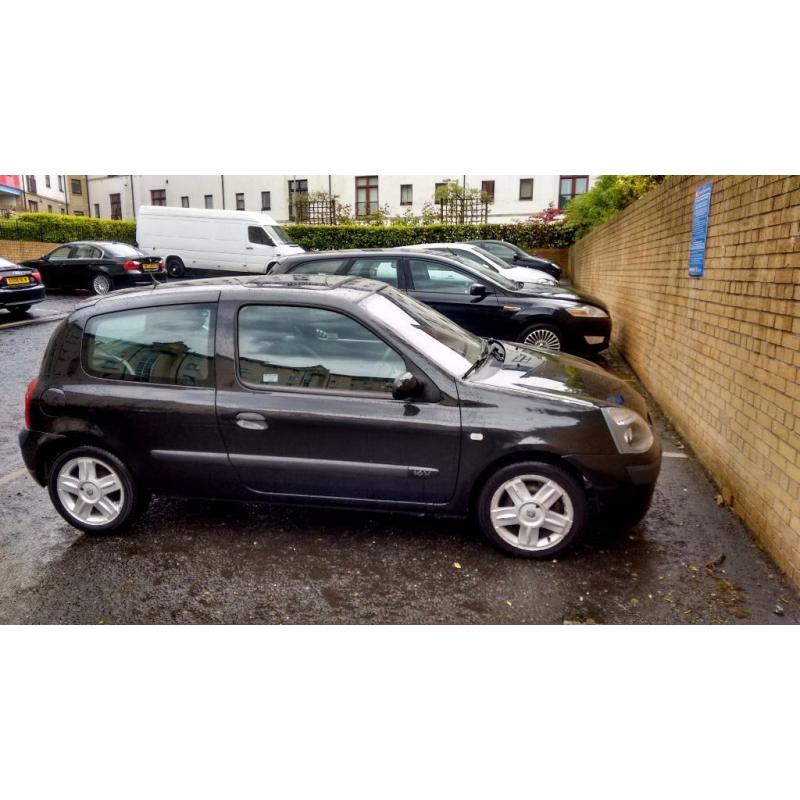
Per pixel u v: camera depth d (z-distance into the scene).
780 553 3.82
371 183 34.97
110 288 17.83
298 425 3.90
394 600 3.60
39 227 25.41
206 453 4.04
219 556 4.03
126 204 41.19
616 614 3.46
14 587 3.74
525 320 8.54
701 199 5.70
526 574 3.81
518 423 3.78
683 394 6.16
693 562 3.92
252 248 20.39
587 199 19.94
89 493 4.23
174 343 4.08
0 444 6.16
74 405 4.11
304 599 3.61
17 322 13.00
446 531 4.30
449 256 9.05
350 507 4.04
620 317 10.51
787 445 3.76
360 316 3.94
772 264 4.05
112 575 3.85
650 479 3.89
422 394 3.85
